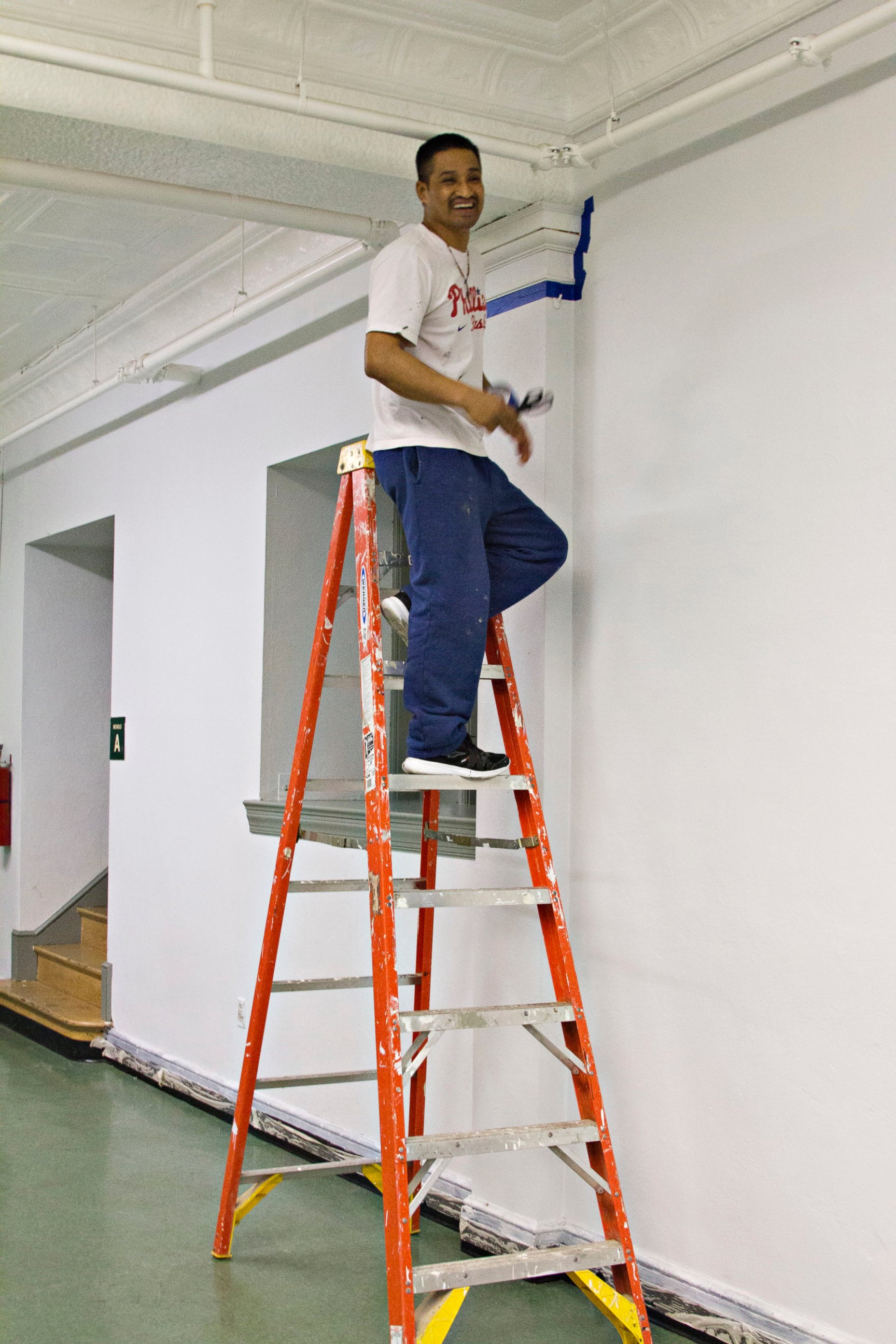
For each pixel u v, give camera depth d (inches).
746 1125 112.0
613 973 127.3
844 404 105.0
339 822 173.5
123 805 234.7
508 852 136.4
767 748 111.4
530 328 135.1
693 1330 114.5
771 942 110.4
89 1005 251.4
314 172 123.6
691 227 120.3
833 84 106.0
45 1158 172.1
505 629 138.1
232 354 201.0
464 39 125.3
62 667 288.4
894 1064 99.6
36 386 269.1
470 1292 127.1
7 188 168.9
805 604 108.1
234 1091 192.4
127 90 110.7
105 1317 120.6
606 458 130.6
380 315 103.0
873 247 102.7
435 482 106.2
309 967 177.9
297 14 119.0
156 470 227.9
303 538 194.9
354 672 199.9
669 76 122.1
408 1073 99.2
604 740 129.9
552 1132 102.8
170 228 182.9
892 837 100.5
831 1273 103.9
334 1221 148.6
